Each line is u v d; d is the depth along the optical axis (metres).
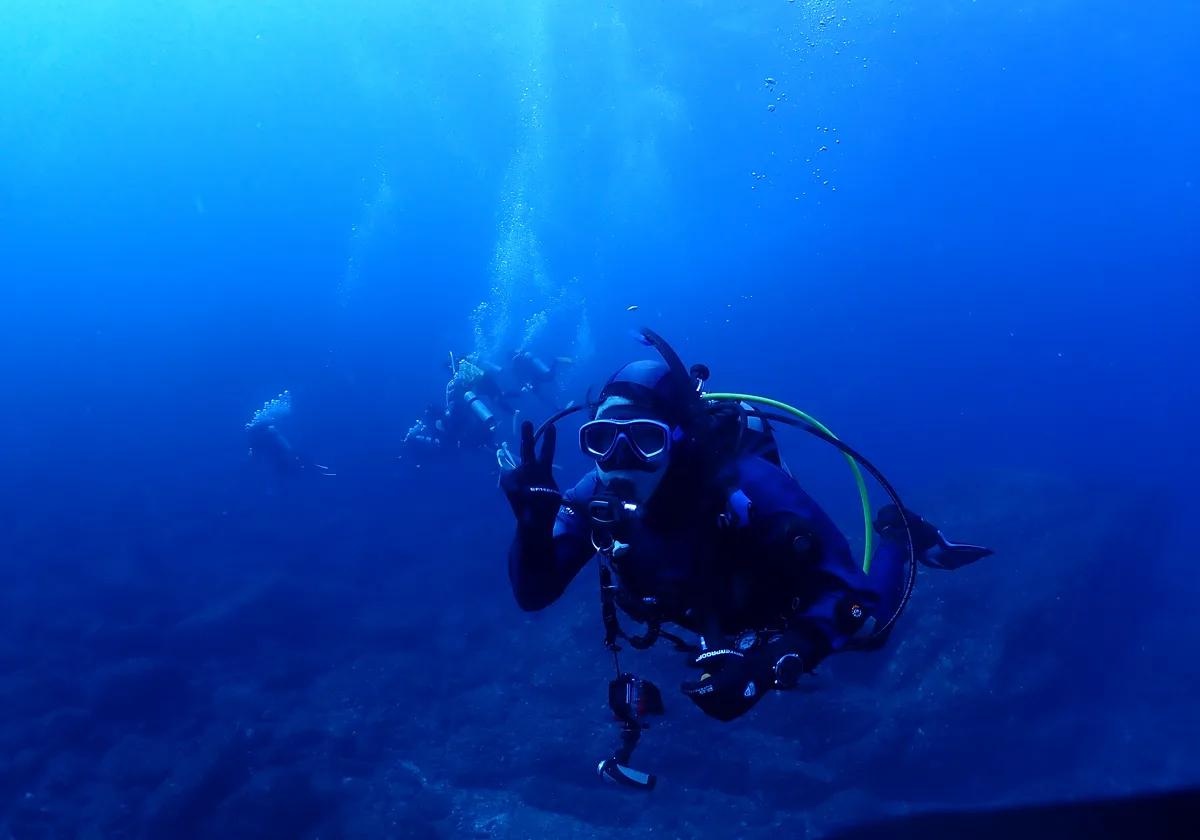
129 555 17.48
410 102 51.84
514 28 38.16
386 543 17.19
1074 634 11.10
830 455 21.09
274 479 22.77
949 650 10.48
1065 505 13.15
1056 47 44.69
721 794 9.01
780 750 9.31
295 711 10.97
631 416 1.65
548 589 1.99
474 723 10.60
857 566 1.66
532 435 1.93
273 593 13.84
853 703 9.85
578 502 2.13
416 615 13.80
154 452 29.80
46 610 14.94
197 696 11.55
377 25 40.94
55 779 9.70
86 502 22.83
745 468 1.70
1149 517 13.95
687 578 1.70
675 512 1.69
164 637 13.16
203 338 53.53
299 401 34.16
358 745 10.06
